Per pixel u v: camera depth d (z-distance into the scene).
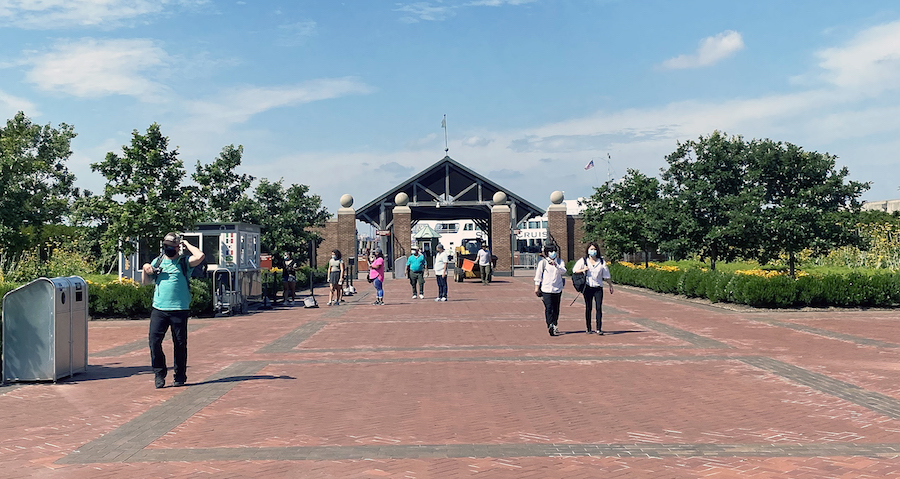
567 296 27.86
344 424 7.84
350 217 50.97
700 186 28.20
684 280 26.56
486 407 8.59
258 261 24.45
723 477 5.92
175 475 6.11
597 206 40.91
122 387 10.19
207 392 9.70
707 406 8.57
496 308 22.41
